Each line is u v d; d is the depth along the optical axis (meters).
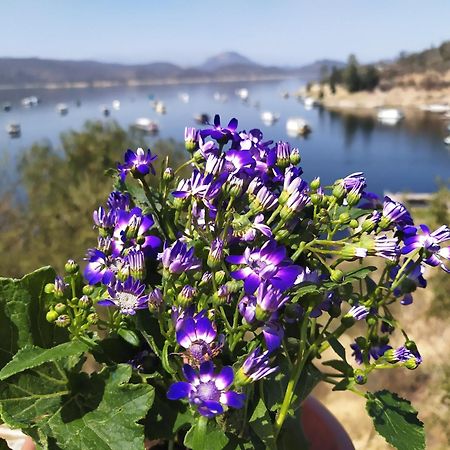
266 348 0.28
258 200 0.28
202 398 0.22
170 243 0.31
